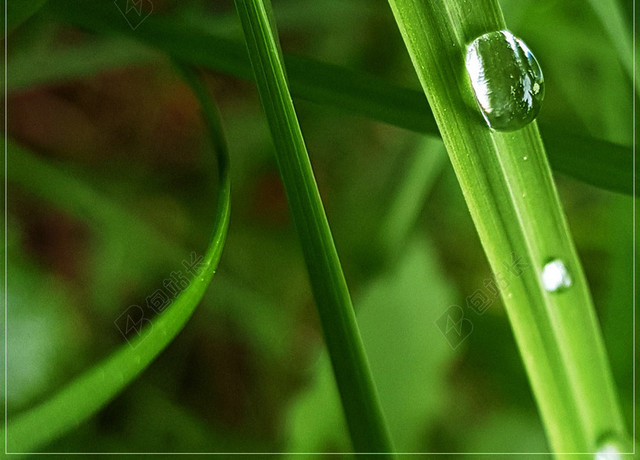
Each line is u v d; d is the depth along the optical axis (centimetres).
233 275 15
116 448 13
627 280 13
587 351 11
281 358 14
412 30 10
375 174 15
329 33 15
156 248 14
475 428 13
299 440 12
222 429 14
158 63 14
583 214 15
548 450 13
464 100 10
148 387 14
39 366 12
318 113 15
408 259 13
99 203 14
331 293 10
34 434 10
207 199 15
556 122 15
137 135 14
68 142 14
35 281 12
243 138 15
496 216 10
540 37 14
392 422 12
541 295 11
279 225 15
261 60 10
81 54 13
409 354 12
